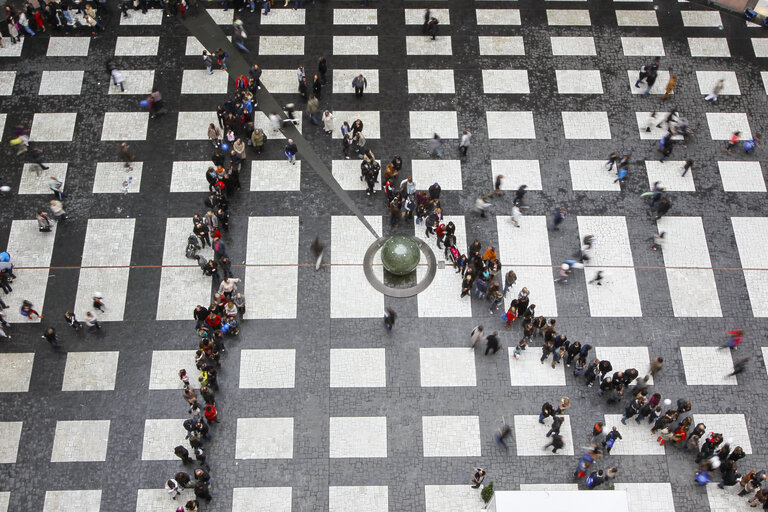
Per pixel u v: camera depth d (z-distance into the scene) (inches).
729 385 832.3
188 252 880.9
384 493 763.4
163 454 777.6
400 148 982.4
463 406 811.4
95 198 932.6
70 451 776.9
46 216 890.7
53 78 1028.5
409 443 790.5
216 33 1080.2
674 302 882.1
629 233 927.0
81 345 834.8
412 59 1063.0
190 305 863.7
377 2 1109.1
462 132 998.4
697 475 775.1
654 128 1008.9
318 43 1075.9
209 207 916.0
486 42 1082.7
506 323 856.3
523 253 908.6
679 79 1056.8
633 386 827.4
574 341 855.7
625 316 871.1
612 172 970.7
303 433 791.7
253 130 962.1
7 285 862.5
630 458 786.2
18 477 761.6
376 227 922.7
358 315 861.2
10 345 832.9
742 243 925.2
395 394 815.7
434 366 832.3
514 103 1026.1
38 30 1067.3
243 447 782.5
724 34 1100.5
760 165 984.9
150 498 755.4
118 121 994.1
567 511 661.3
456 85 1040.2
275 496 759.1
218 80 1035.9
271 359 831.7
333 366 829.8
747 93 1046.4
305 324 853.8
